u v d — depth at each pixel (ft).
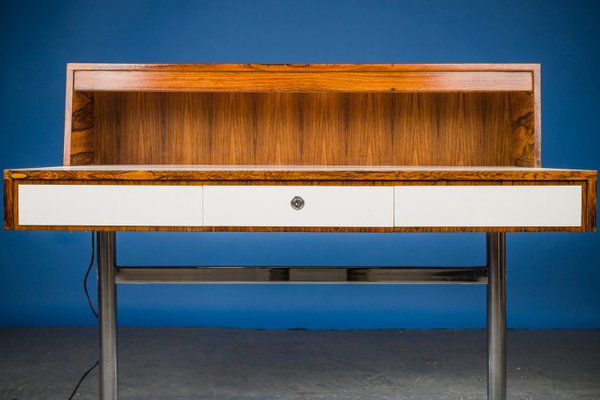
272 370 8.87
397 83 6.16
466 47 10.84
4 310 11.28
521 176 4.80
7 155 11.12
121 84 6.23
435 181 4.82
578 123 10.85
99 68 6.23
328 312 11.16
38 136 11.08
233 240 11.16
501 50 10.84
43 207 4.91
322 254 11.13
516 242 11.10
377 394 7.93
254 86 6.17
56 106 11.07
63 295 11.28
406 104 6.73
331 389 8.12
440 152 6.73
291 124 6.76
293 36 10.89
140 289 11.21
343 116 6.74
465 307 11.14
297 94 6.75
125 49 10.99
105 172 4.88
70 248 11.27
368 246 11.11
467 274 6.15
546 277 11.11
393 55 10.86
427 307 11.16
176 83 6.20
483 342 10.25
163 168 5.21
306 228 4.84
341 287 11.15
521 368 8.95
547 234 11.07
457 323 11.14
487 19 10.83
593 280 11.08
